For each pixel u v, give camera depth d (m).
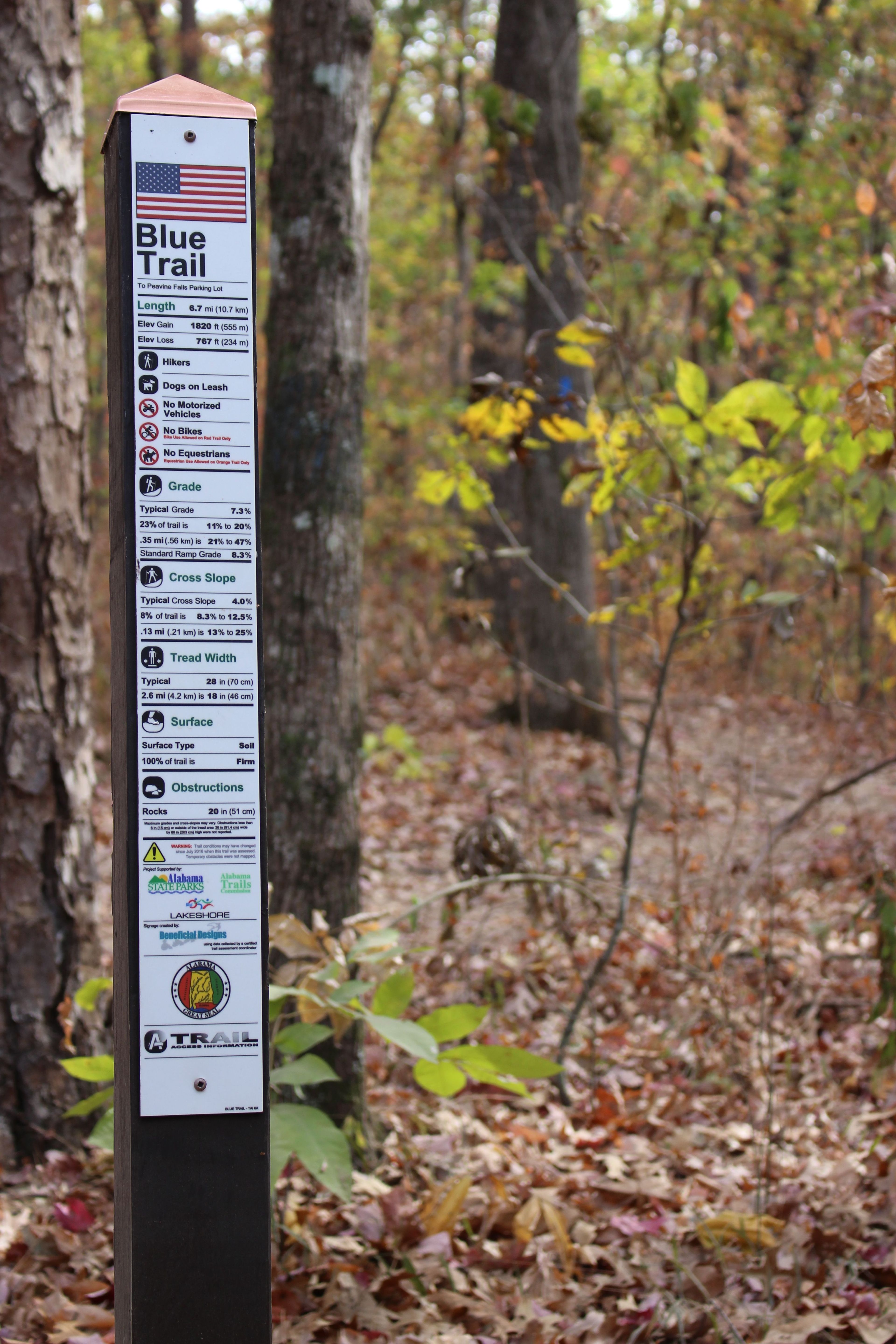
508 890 5.34
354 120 3.67
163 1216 1.81
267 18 14.56
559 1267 3.12
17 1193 3.34
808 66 11.55
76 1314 2.75
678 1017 4.86
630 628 4.75
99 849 7.06
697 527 4.29
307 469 3.65
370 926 3.21
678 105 6.21
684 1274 2.96
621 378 4.43
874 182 8.52
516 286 11.30
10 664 3.53
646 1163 3.68
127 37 18.28
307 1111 2.89
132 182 1.80
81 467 3.67
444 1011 2.91
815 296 10.55
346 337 3.69
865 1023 3.57
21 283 3.51
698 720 11.13
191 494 1.81
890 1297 2.79
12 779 3.54
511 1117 4.19
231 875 1.83
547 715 11.17
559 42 10.74
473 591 12.41
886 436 3.69
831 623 8.32
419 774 9.12
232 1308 1.83
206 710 1.82
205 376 1.81
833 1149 3.78
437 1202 3.27
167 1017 1.81
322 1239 3.09
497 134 6.52
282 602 3.67
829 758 8.66
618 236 4.62
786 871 6.52
